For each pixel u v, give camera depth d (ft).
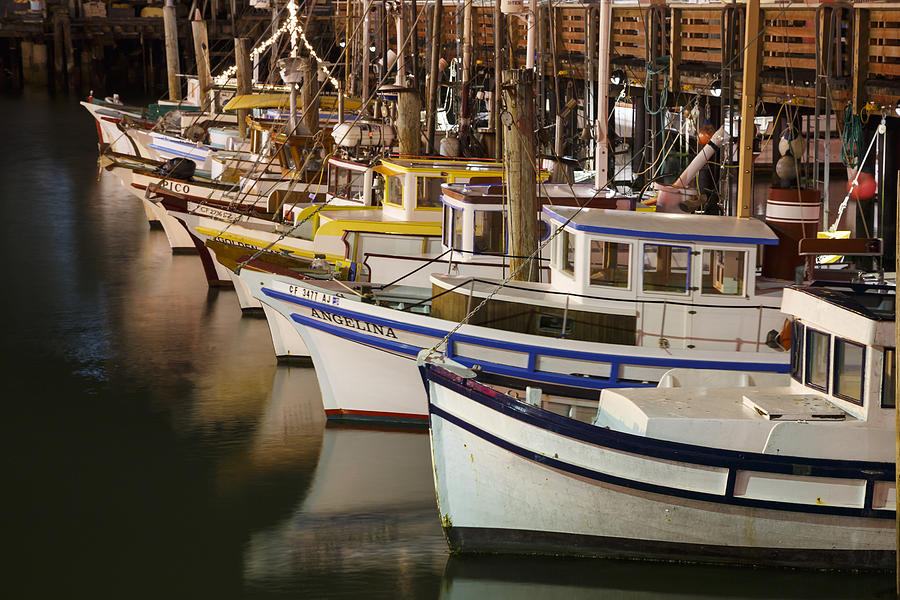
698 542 38.88
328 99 102.94
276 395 60.85
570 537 39.81
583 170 96.37
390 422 55.62
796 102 70.90
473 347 49.49
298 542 42.93
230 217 78.54
